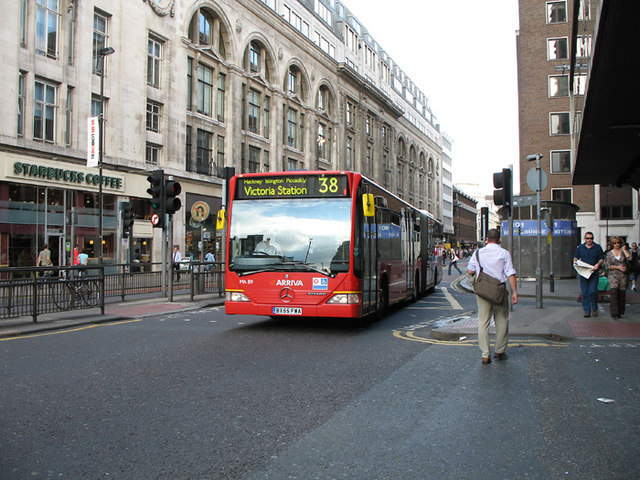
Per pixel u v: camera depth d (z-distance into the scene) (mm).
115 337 9234
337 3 56500
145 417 4695
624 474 3473
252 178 10102
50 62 23641
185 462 3693
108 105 26766
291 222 9773
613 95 12383
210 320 11891
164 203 15945
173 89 30766
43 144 23109
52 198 24094
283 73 41531
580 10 17203
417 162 80938
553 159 41562
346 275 9391
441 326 9992
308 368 6680
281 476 3469
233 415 4758
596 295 11094
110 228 27219
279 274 9609
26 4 22641
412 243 16234
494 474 3492
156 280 17203
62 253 24484
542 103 42000
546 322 10203
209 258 30656
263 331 9992
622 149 17734
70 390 5602
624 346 8016
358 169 56469
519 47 45062
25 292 10578
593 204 40656
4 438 4172
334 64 50531
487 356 6914
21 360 7191
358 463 3680
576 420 4582
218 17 34375
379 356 7484
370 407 5000
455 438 4168
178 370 6547
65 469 3570
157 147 30078
